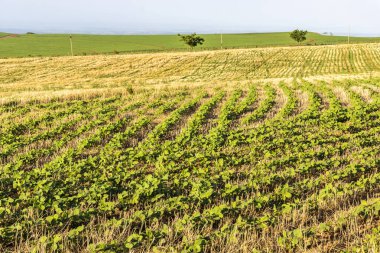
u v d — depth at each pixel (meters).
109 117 17.83
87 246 6.28
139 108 20.89
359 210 6.93
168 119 16.80
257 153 11.33
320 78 35.75
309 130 14.23
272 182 8.93
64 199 8.05
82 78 50.31
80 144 12.88
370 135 13.25
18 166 10.66
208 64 63.81
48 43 121.62
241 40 135.12
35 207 7.86
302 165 9.71
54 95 24.83
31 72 55.50
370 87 25.52
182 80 46.03
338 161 9.82
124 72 56.16
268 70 57.41
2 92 33.50
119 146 12.72
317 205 7.45
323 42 128.50
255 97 22.73
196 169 10.36
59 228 7.11
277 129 14.30
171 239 6.47
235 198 8.31
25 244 6.39
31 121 17.27
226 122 15.76
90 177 9.74
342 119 15.93
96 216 7.53
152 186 8.55
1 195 8.75
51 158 12.02
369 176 9.34
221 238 6.37
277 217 7.01
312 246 6.24
